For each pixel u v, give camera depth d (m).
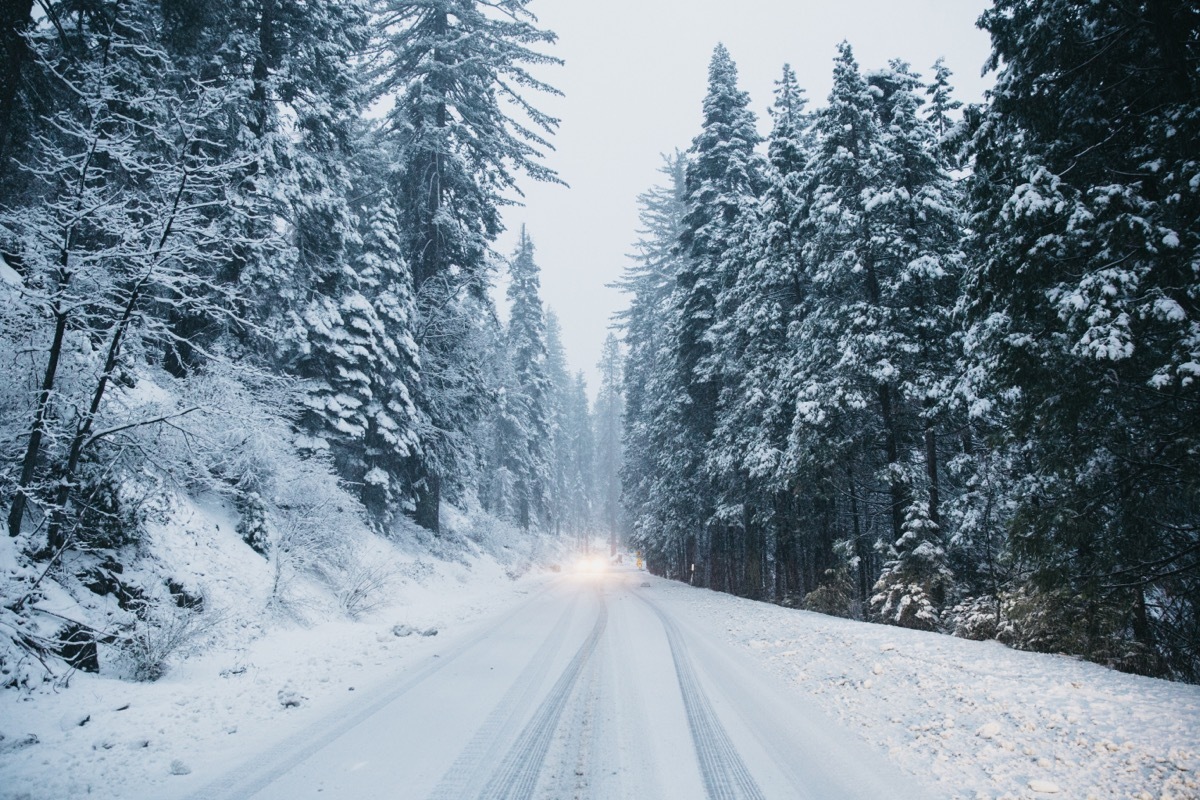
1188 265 6.87
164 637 7.29
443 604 16.73
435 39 23.03
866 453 16.08
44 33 9.16
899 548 13.73
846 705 6.54
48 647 5.93
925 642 9.20
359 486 18.67
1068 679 6.57
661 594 21.36
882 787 4.31
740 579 26.42
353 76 16.95
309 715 6.11
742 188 23.12
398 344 19.77
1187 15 7.33
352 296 17.95
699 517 25.45
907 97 14.96
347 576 13.42
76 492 7.84
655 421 28.91
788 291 19.25
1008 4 8.81
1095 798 4.00
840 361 14.17
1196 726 4.86
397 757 4.85
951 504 13.16
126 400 9.17
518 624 12.98
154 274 7.15
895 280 14.29
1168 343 7.25
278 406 11.93
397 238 20.92
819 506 18.30
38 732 5.00
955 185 14.37
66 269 6.75
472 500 35.09
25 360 7.41
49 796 4.01
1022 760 4.73
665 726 5.68
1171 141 7.39
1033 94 8.56
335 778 4.40
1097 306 7.10
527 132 24.58
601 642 10.49
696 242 24.12
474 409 25.23
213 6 12.60
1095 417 8.17
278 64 15.20
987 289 9.34
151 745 5.06
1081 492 8.34
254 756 4.88
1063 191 8.14
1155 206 7.27
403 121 22.55
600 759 4.83
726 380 21.72
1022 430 8.98
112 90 7.46
